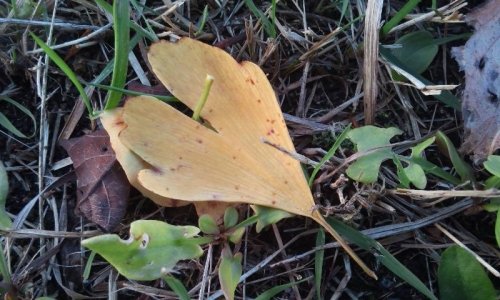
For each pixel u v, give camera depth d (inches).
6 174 6.0
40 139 6.5
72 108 6.8
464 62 6.5
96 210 5.9
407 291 6.2
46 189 6.3
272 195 5.7
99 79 6.6
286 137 5.8
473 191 5.7
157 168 5.6
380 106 6.9
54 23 6.7
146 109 5.7
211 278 6.0
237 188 5.7
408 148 6.6
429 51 6.9
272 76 6.9
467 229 6.4
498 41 6.5
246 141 5.8
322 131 6.6
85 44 6.9
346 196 6.3
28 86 6.9
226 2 7.2
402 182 5.9
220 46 6.8
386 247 6.3
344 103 6.8
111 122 5.9
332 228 6.0
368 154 5.9
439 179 6.6
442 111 6.9
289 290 6.1
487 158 6.0
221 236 5.7
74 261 6.2
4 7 7.1
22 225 6.3
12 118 6.7
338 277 6.2
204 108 5.9
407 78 6.7
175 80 5.9
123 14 5.7
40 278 6.2
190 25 6.8
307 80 6.9
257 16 6.8
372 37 6.4
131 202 6.2
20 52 6.8
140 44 6.8
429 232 6.4
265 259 6.0
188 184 5.6
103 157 6.1
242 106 5.9
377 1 6.3
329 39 6.8
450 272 5.7
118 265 5.1
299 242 6.2
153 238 5.3
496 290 6.0
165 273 5.3
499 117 6.3
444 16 6.9
